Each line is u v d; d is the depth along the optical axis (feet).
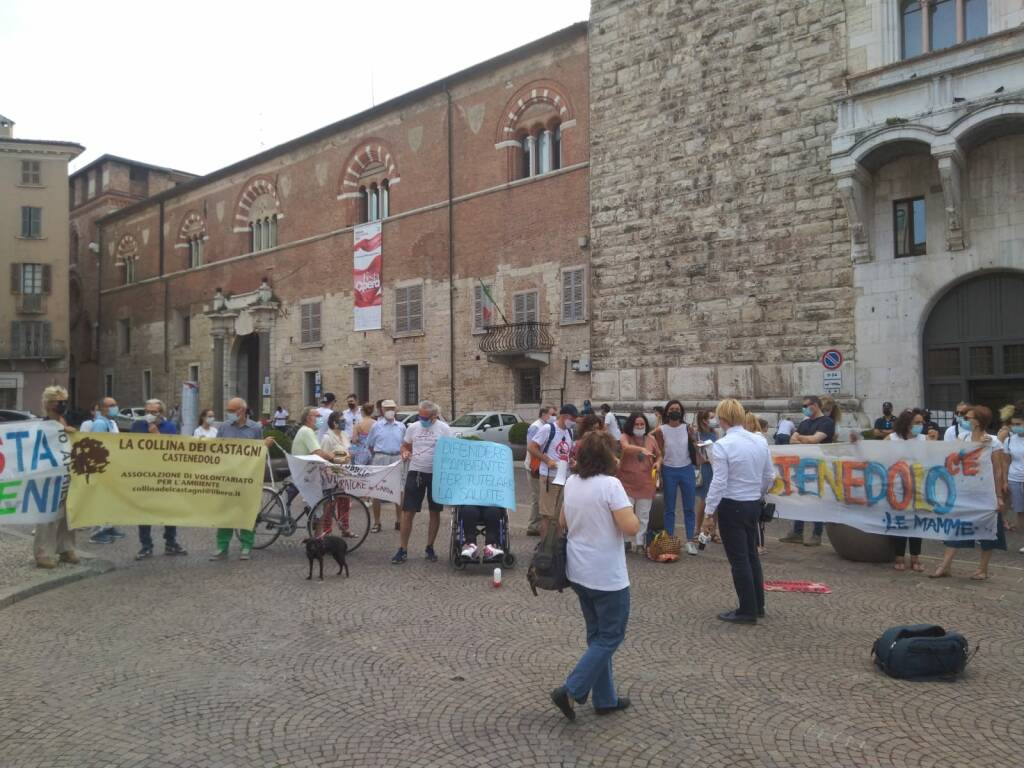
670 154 71.05
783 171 63.98
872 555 32.60
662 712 16.61
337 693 17.70
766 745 15.05
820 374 61.46
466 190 95.50
